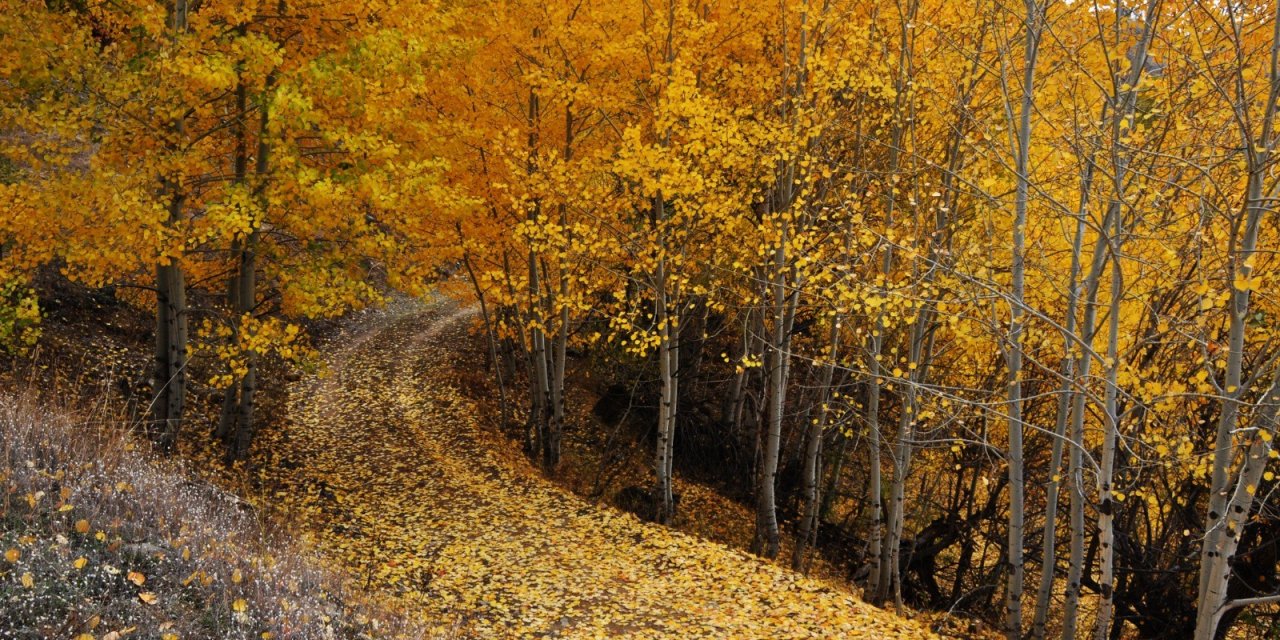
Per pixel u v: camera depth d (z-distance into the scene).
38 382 11.31
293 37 10.57
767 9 10.84
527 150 11.57
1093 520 11.67
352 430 15.28
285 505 10.25
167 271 10.23
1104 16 7.70
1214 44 6.13
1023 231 7.50
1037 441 11.78
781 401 11.48
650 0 10.92
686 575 9.12
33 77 8.19
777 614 8.09
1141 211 6.84
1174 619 10.84
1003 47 7.57
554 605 8.08
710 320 17.25
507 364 20.50
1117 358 6.70
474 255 13.68
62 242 8.39
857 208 9.61
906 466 10.43
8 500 4.97
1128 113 6.62
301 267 9.84
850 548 15.18
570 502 11.88
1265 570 9.88
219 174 9.67
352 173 9.34
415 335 24.58
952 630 10.77
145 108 8.66
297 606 5.46
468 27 11.35
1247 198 5.33
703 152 10.29
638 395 17.91
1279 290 7.41
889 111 9.91
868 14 10.52
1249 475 5.30
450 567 8.98
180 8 8.74
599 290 14.18
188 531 5.82
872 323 10.29
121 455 6.77
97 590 4.61
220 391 14.95
